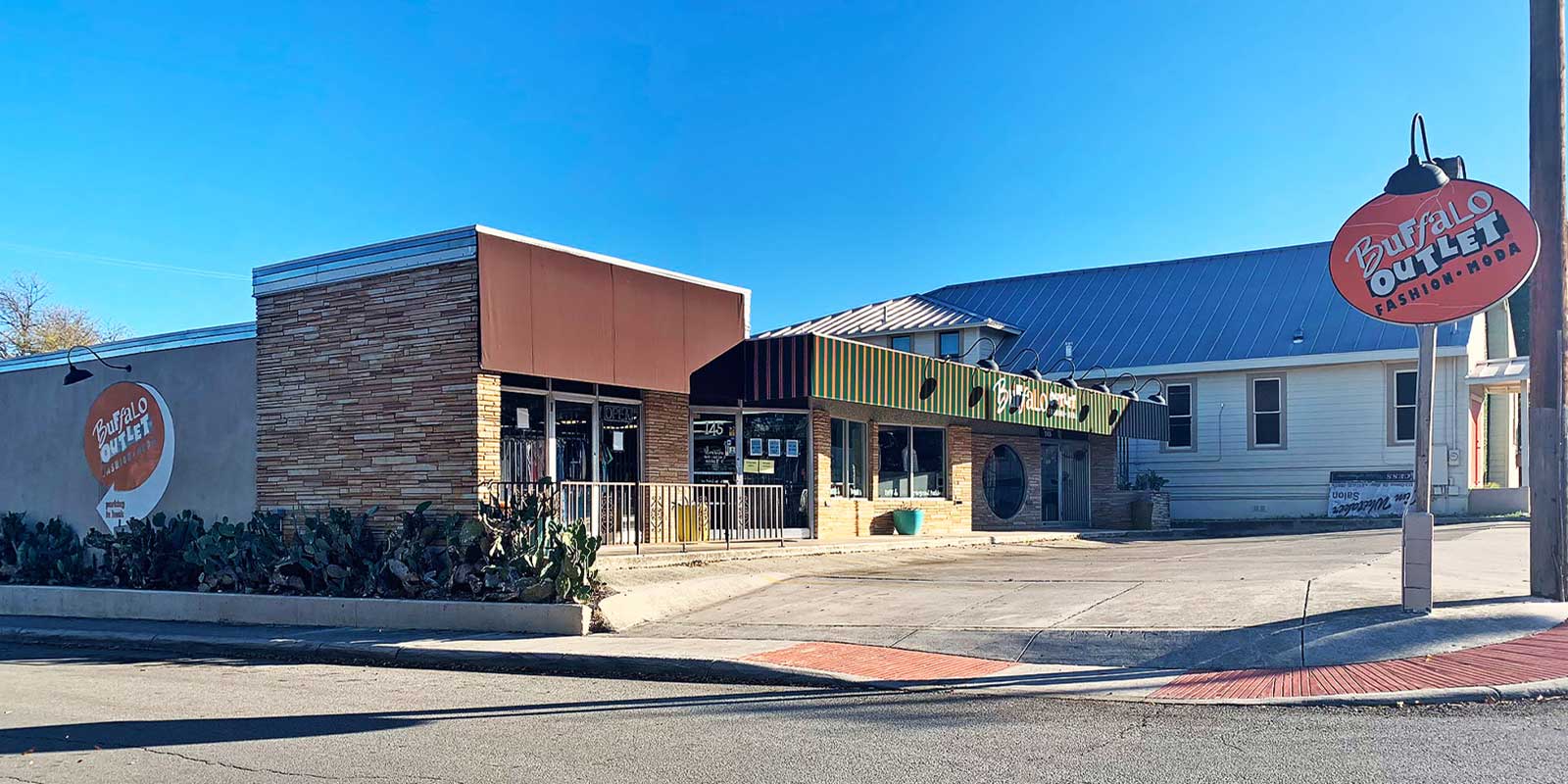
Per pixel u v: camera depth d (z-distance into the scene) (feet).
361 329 48.47
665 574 48.16
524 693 30.27
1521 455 97.71
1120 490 93.04
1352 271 34.58
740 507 59.16
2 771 22.17
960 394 65.51
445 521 43.57
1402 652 29.50
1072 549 66.95
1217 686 27.81
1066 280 122.42
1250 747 21.94
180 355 55.57
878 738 23.65
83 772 22.00
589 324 49.39
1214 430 100.37
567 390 53.78
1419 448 32.94
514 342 46.01
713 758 22.26
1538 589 34.30
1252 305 105.40
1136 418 89.10
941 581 46.52
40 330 145.89
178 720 26.99
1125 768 20.62
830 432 65.36
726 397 57.00
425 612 41.34
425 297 46.42
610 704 28.35
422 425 46.16
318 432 49.60
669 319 53.57
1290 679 27.99
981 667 31.14
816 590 45.50
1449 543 53.98
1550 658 27.73
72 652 42.19
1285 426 97.04
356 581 45.06
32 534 58.80
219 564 47.96
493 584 40.88
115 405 58.34
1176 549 64.54
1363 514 91.40
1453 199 32.99
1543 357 34.58
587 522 51.39
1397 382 92.22
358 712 27.66
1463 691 25.40
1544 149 34.55
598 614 39.63
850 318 107.34
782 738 23.86
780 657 32.86
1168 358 102.42
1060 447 90.22
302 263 50.70
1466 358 88.58
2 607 53.06
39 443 61.72
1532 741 21.65
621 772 21.22
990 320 100.53
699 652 33.88
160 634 43.09
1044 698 27.55
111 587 51.72
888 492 70.18
